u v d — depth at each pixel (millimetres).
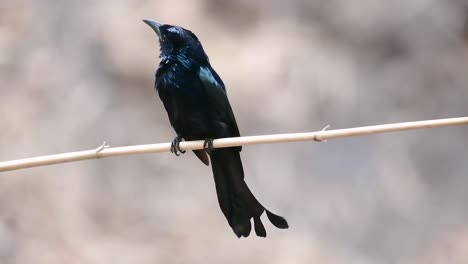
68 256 12398
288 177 13312
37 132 13414
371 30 15203
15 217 12633
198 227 12828
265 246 12531
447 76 15172
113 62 14141
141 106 13953
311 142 13750
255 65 14164
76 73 14078
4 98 13734
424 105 14758
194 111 7426
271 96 13922
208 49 14367
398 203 13453
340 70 14516
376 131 5949
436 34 15555
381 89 14664
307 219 12945
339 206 13148
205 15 14836
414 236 13117
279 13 15172
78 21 14531
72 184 13047
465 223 13414
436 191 13797
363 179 13555
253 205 6973
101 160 13336
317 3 15289
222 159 7094
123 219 12891
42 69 14094
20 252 12352
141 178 13281
